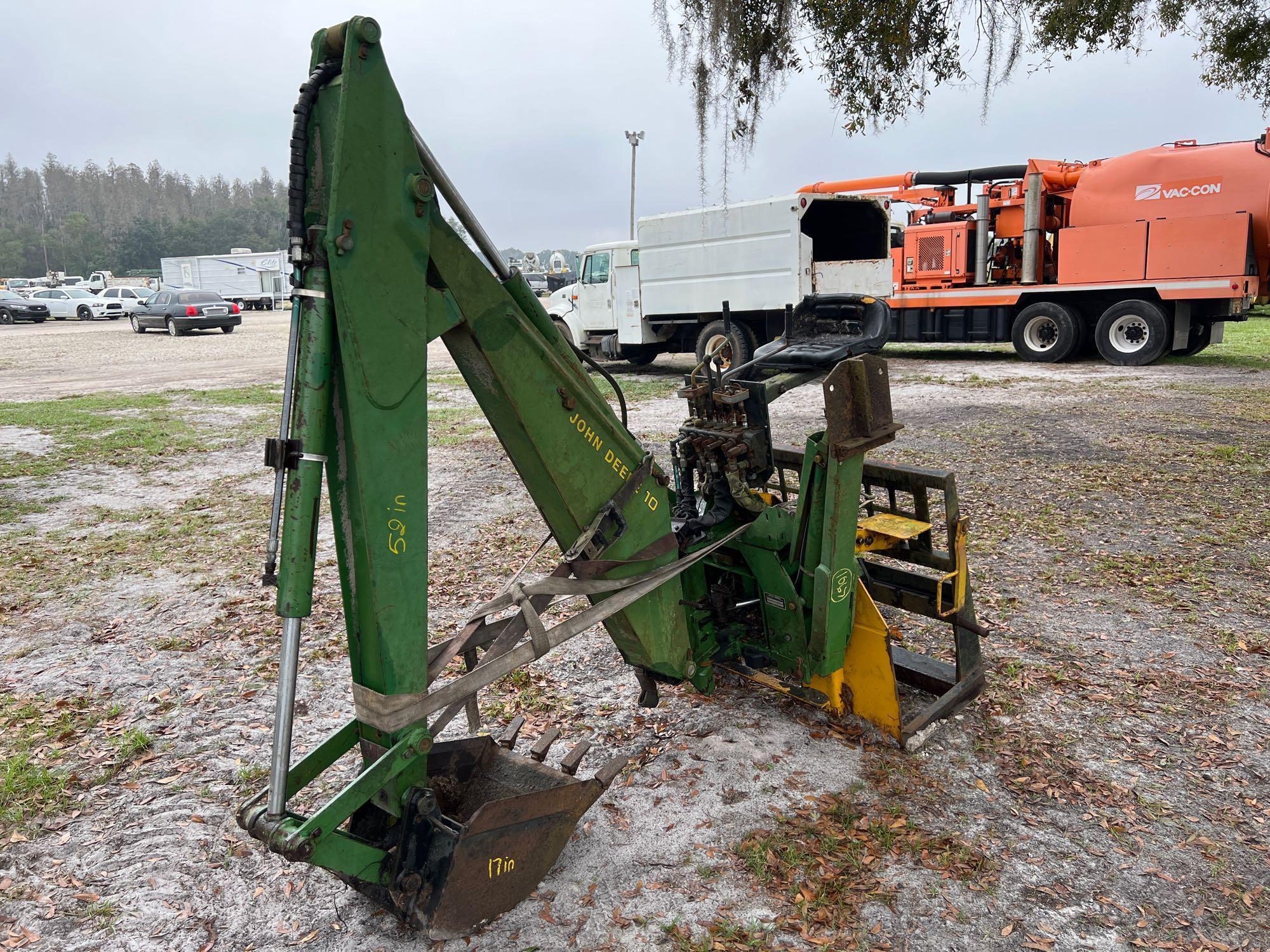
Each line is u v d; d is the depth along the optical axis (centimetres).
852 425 336
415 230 222
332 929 277
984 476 827
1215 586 540
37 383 1820
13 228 12562
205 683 452
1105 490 763
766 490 459
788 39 726
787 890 287
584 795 289
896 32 760
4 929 278
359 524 224
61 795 351
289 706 219
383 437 222
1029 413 1143
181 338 2925
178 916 284
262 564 644
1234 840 307
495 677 259
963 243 1692
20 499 848
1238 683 419
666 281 1593
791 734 384
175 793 355
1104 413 1112
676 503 388
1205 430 981
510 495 834
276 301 5034
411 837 249
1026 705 404
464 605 556
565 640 278
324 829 221
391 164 214
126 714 420
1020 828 315
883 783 344
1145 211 1485
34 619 541
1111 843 307
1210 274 1424
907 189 1845
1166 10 824
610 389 1495
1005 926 269
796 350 358
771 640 379
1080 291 1571
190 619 538
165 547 689
